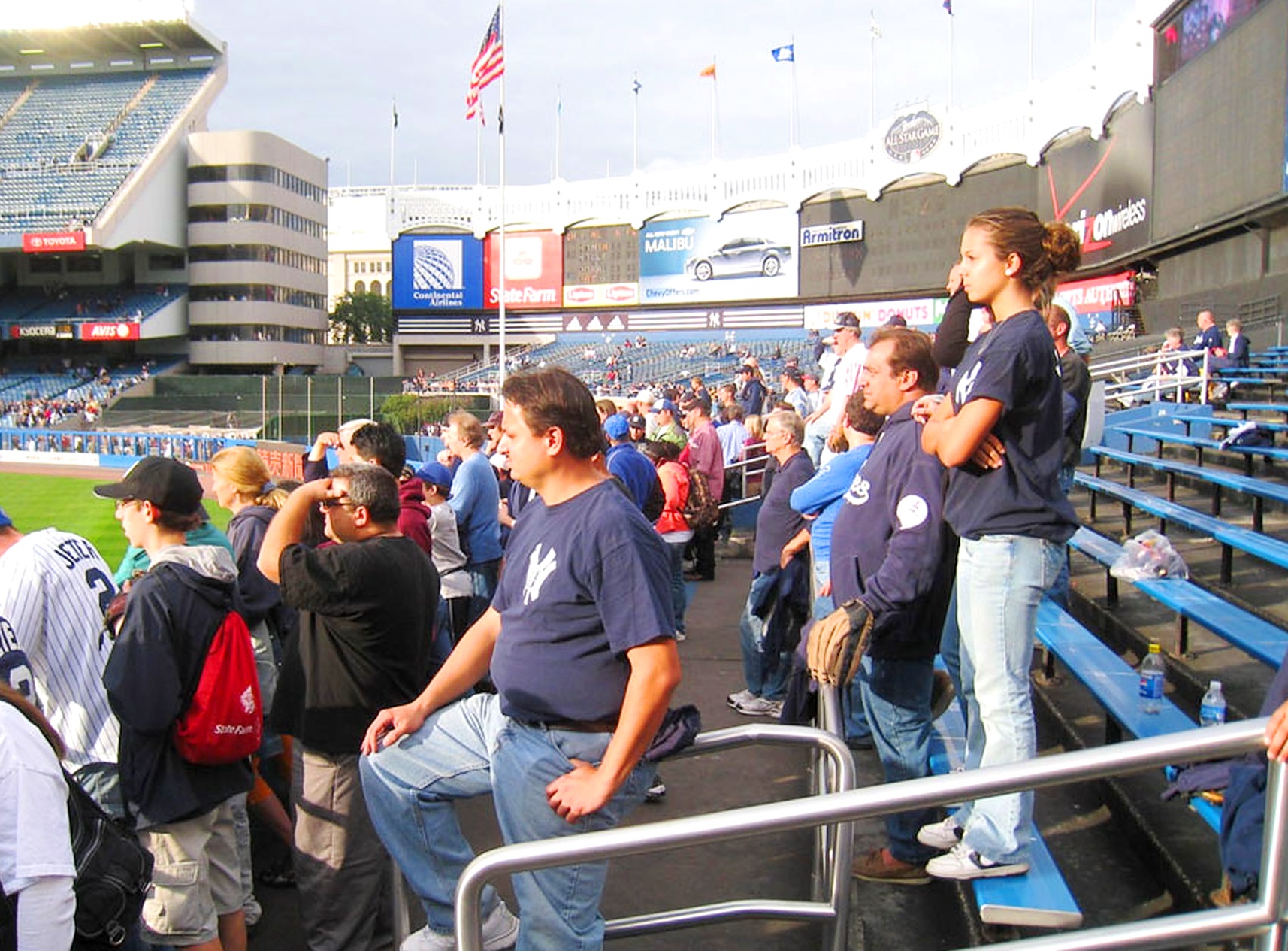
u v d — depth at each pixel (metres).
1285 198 17.91
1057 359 3.13
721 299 52.38
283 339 62.47
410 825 3.06
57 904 2.24
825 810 2.12
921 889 4.00
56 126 60.66
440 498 6.98
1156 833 3.62
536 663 2.66
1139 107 27.77
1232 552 6.30
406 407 40.34
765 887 4.37
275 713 3.82
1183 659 5.09
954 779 2.06
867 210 47.41
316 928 3.74
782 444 6.61
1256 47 19.30
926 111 44.38
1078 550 7.71
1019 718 3.10
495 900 3.25
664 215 53.84
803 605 6.57
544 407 2.62
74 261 61.25
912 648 3.74
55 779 2.32
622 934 3.03
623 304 55.28
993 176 41.97
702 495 8.73
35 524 20.38
